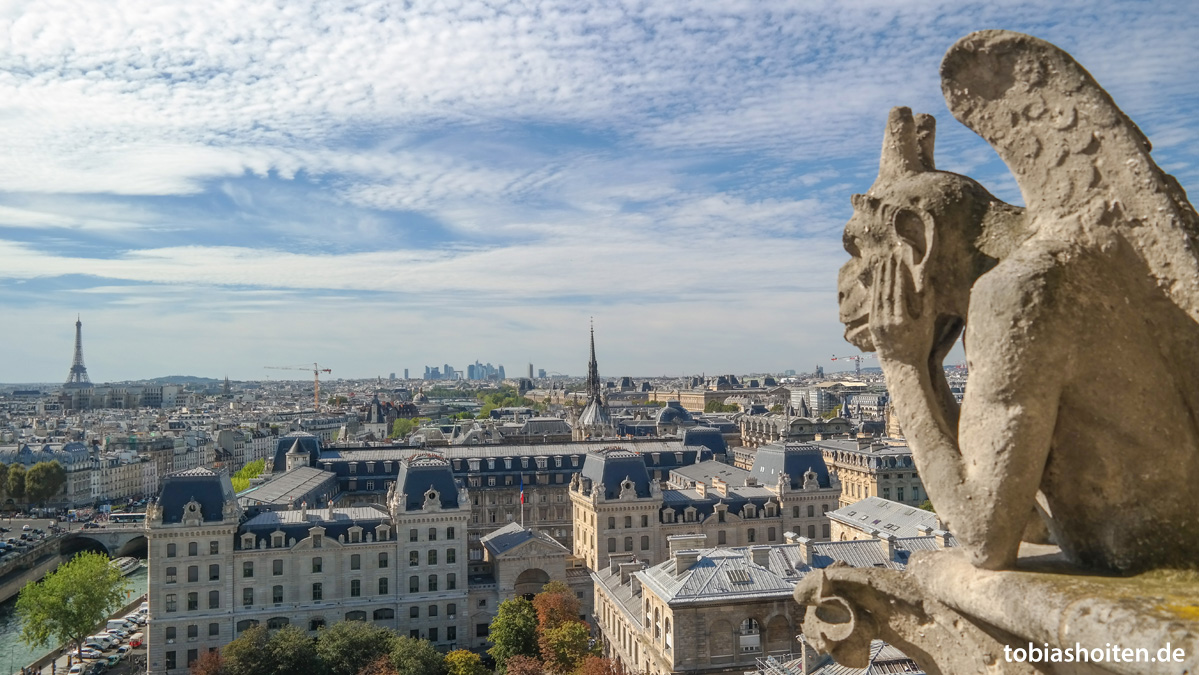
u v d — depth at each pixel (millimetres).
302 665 126188
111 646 168875
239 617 146875
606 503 179125
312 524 154125
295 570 150750
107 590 160625
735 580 104125
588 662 115250
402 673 122375
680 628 100625
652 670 108875
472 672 126438
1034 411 11836
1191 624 9734
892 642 15062
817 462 193000
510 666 123250
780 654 100125
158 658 143000
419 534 157125
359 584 153875
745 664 101062
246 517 158500
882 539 112062
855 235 15000
